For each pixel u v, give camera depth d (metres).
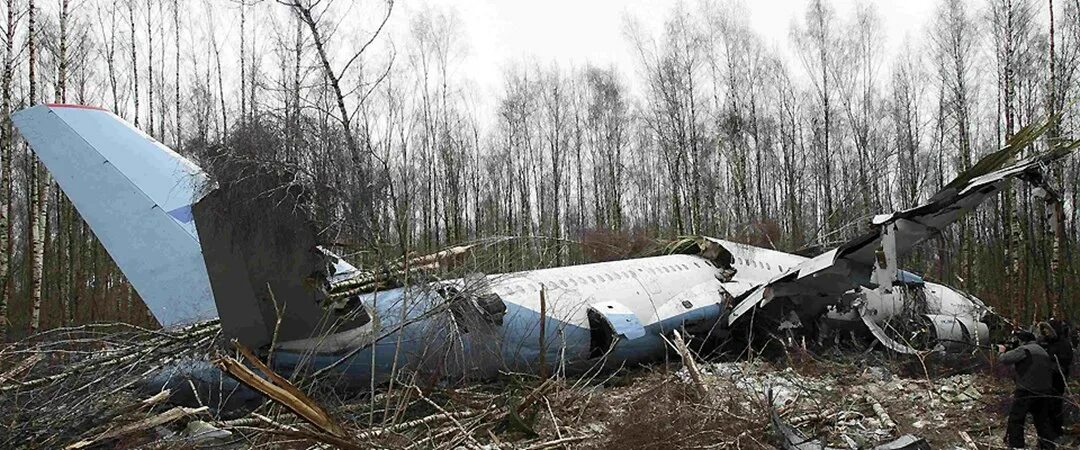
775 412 7.91
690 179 30.53
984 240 24.20
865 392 10.11
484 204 36.16
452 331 8.78
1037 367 7.62
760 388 10.36
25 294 21.70
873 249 10.85
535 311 10.31
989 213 24.41
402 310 8.90
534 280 10.87
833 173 32.34
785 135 32.38
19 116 9.00
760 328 12.98
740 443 7.43
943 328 13.05
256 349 8.35
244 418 7.96
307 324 8.48
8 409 7.27
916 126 29.86
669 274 12.97
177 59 25.36
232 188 7.96
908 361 12.12
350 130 9.62
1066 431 8.16
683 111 27.88
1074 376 9.88
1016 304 16.31
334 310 8.62
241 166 8.09
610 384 11.20
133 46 23.09
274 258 8.18
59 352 8.52
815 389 10.27
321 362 8.70
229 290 7.96
